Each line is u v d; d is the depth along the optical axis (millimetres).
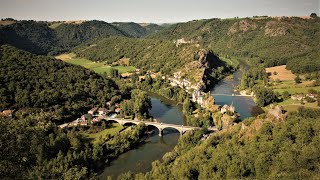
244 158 115188
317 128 123312
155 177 128625
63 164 141125
